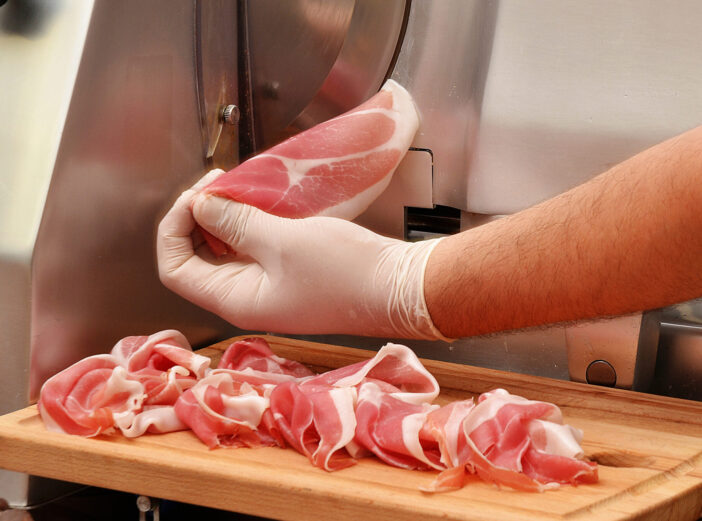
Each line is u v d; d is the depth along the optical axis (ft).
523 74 4.18
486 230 3.45
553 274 3.19
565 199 3.25
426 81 4.42
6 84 3.63
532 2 4.15
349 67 4.44
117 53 3.75
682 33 3.92
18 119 3.59
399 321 3.59
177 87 4.12
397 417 3.18
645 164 3.04
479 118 4.27
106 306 3.88
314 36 4.36
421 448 3.01
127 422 3.29
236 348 3.91
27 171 3.53
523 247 3.26
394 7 4.35
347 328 3.76
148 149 4.01
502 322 3.42
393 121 4.28
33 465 3.28
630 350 3.99
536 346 4.34
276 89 4.53
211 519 3.78
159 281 4.19
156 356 3.76
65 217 3.61
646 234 2.97
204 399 3.27
